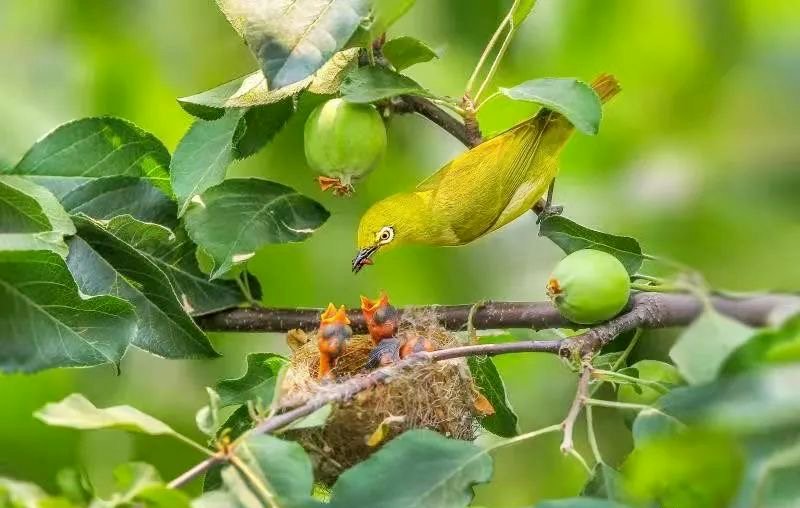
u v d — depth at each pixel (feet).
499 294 34.27
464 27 32.40
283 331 25.96
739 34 30.48
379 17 22.02
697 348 17.52
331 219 32.63
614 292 21.49
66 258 23.13
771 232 29.63
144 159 25.32
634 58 32.89
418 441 18.70
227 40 32.91
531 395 32.55
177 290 25.39
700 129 32.48
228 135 24.14
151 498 16.39
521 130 25.09
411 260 33.50
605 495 19.16
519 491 31.60
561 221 22.72
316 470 22.26
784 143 29.07
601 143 33.88
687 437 16.88
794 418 15.19
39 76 32.94
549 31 32.91
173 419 31.78
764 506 14.80
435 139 33.37
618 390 23.08
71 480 17.12
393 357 23.82
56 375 30.04
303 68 19.27
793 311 17.89
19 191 20.63
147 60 33.17
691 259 31.04
